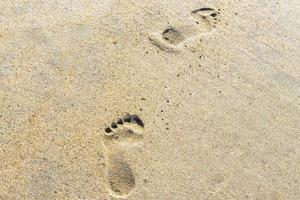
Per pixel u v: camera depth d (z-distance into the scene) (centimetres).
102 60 178
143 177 159
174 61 183
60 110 166
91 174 157
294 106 183
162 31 189
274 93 184
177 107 174
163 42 187
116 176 157
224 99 179
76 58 177
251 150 170
